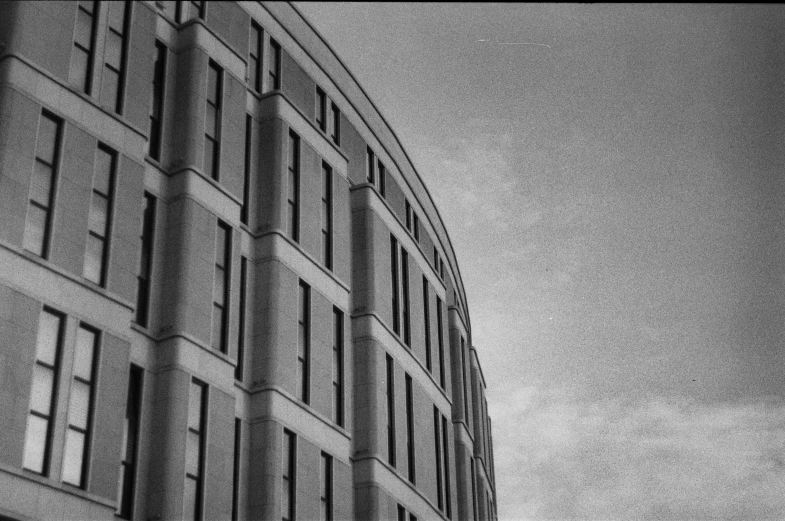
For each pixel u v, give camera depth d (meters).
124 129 31.64
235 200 36.16
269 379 35.72
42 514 25.34
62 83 29.94
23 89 28.66
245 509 33.75
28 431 25.86
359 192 47.22
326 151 44.19
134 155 31.78
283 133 40.62
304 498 35.81
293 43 44.97
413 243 52.75
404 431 45.94
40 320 27.09
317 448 37.50
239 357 35.72
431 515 47.44
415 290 51.69
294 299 38.41
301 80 44.81
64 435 26.69
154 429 30.41
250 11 42.28
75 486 26.69
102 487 27.28
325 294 40.88
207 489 30.95
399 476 43.81
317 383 38.72
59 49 30.30
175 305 32.06
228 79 37.81
